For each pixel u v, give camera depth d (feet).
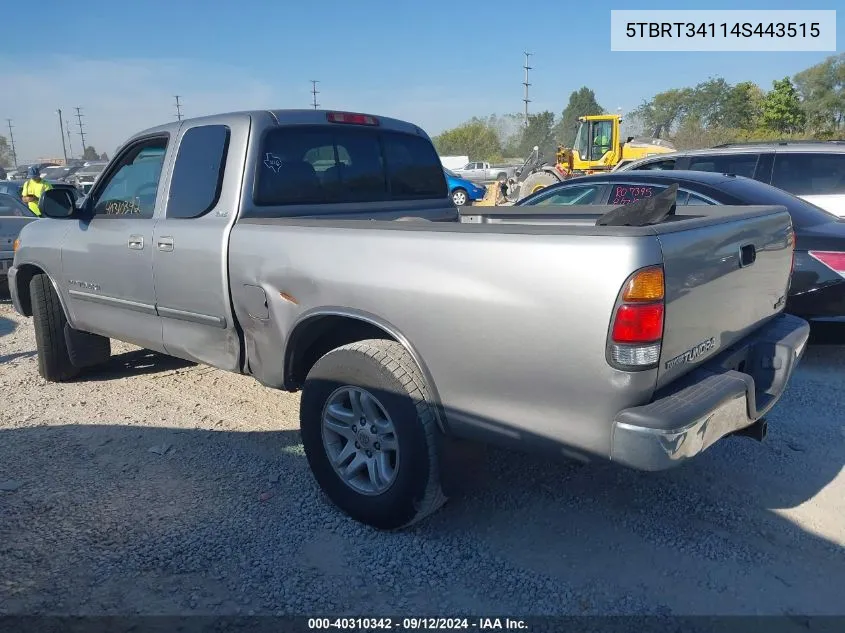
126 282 14.78
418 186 16.28
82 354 18.08
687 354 9.15
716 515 11.55
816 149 24.67
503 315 9.04
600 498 12.10
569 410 8.82
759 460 13.43
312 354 12.36
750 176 25.55
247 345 12.57
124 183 15.26
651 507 11.82
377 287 10.22
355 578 9.99
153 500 12.11
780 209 11.85
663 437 8.25
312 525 11.33
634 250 8.16
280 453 13.94
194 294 13.16
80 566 10.22
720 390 9.03
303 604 9.45
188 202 13.42
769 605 9.37
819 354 19.76
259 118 13.04
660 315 8.38
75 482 12.77
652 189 20.61
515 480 12.72
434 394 10.03
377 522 10.91
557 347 8.68
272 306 11.74
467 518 11.52
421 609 9.34
